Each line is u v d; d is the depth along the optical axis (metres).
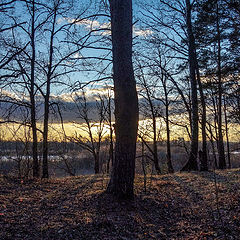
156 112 18.39
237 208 6.20
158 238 4.99
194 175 11.47
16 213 5.81
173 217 6.20
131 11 7.13
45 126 13.98
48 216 5.77
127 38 6.91
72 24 10.70
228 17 13.37
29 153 13.82
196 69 15.26
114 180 7.10
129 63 6.89
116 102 7.05
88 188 8.38
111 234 5.03
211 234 5.01
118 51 6.90
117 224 5.48
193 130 14.62
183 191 8.47
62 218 5.64
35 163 13.34
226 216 5.85
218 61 16.55
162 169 17.06
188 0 15.14
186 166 14.55
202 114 14.29
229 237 4.80
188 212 6.47
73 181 10.12
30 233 4.84
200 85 14.91
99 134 19.22
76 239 4.74
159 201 7.21
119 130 6.96
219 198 7.19
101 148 19.91
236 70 14.50
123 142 6.93
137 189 8.16
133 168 7.05
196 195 7.91
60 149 17.58
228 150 23.02
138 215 6.04
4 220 5.29
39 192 7.97
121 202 6.67
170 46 15.45
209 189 8.38
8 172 13.58
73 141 19.23
